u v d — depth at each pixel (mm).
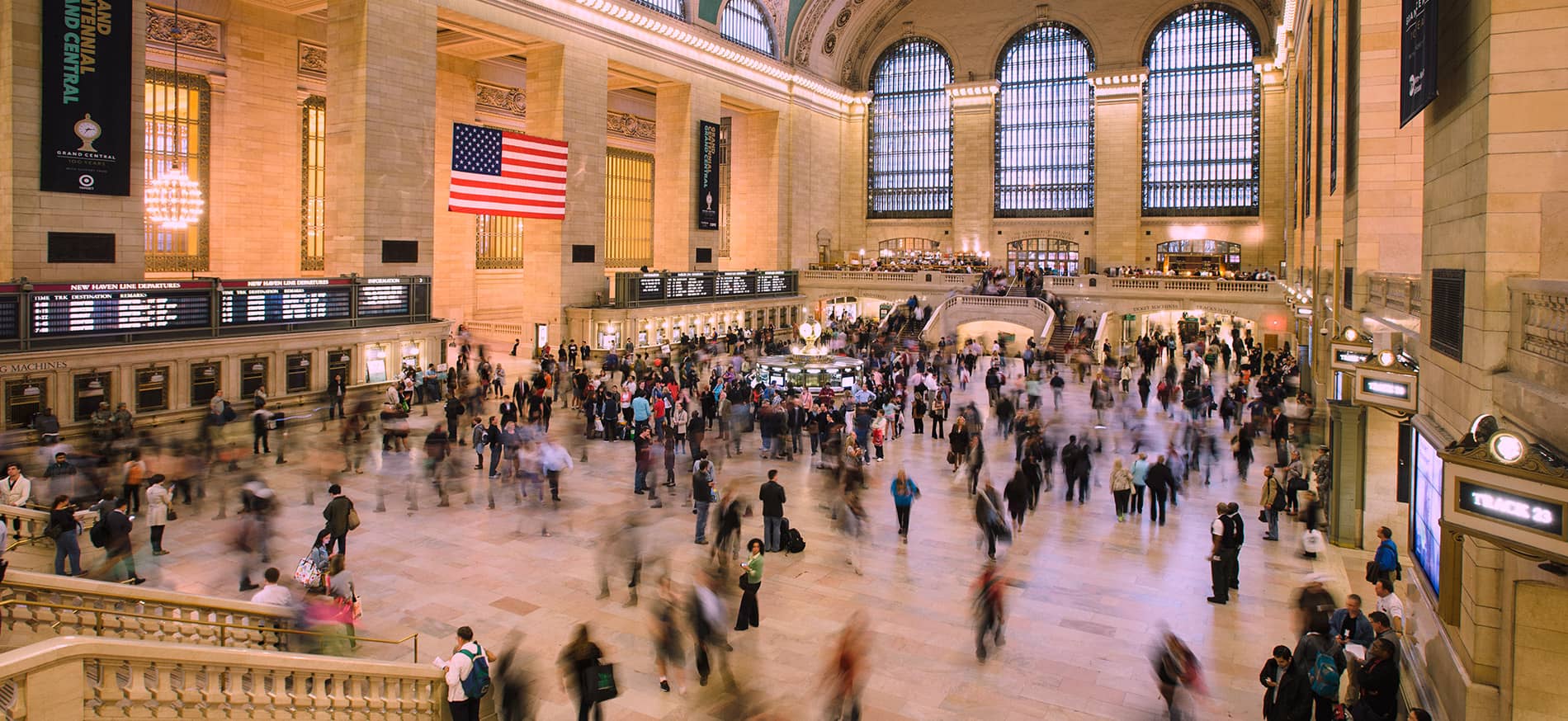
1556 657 6625
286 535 14148
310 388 24266
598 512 15914
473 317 39969
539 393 22672
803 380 28094
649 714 8922
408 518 15344
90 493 14352
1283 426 18594
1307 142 27188
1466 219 7980
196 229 29500
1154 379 33969
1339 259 17750
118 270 21438
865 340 39969
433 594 11984
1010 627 11195
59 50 20156
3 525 10102
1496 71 7273
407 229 28469
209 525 14523
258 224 31250
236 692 6465
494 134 30719
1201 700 9359
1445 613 7508
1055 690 9555
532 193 32031
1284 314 38656
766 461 20406
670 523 15328
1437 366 9203
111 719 5609
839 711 8469
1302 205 29547
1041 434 18297
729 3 45469
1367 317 14477
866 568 13273
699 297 41000
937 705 9203
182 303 21297
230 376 22234
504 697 8422
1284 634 11062
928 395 25266
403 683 8023
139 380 20297
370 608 11461
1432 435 8711
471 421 23156
